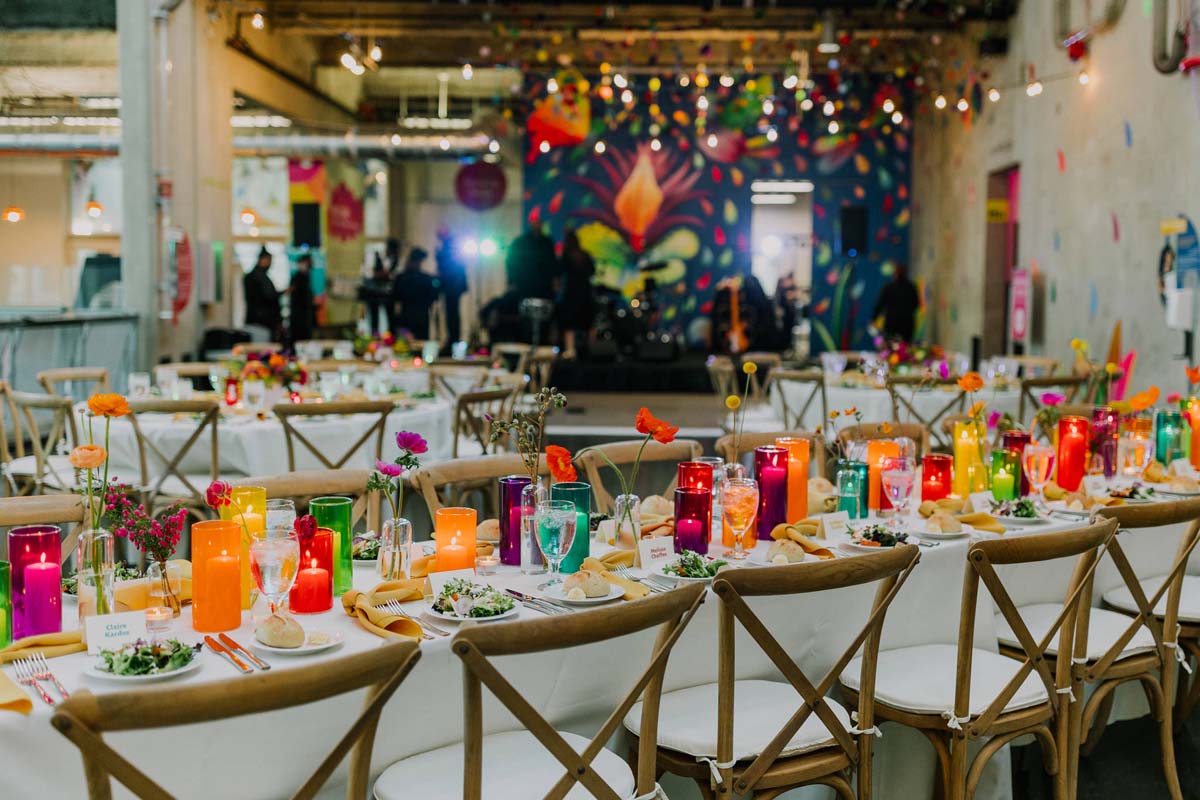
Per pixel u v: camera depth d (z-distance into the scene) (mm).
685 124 17453
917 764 2996
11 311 13867
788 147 17281
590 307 16297
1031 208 10906
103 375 6961
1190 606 3541
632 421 11461
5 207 15430
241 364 7023
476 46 16062
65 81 12445
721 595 2312
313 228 16828
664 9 12984
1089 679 3080
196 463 5410
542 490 2873
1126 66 8578
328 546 2510
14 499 2869
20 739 1865
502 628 1956
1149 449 4242
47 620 2320
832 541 3182
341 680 1795
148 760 1951
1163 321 7898
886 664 2967
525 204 17750
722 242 17578
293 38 14656
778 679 2881
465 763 2014
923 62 14508
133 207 10125
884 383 6918
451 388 8086
